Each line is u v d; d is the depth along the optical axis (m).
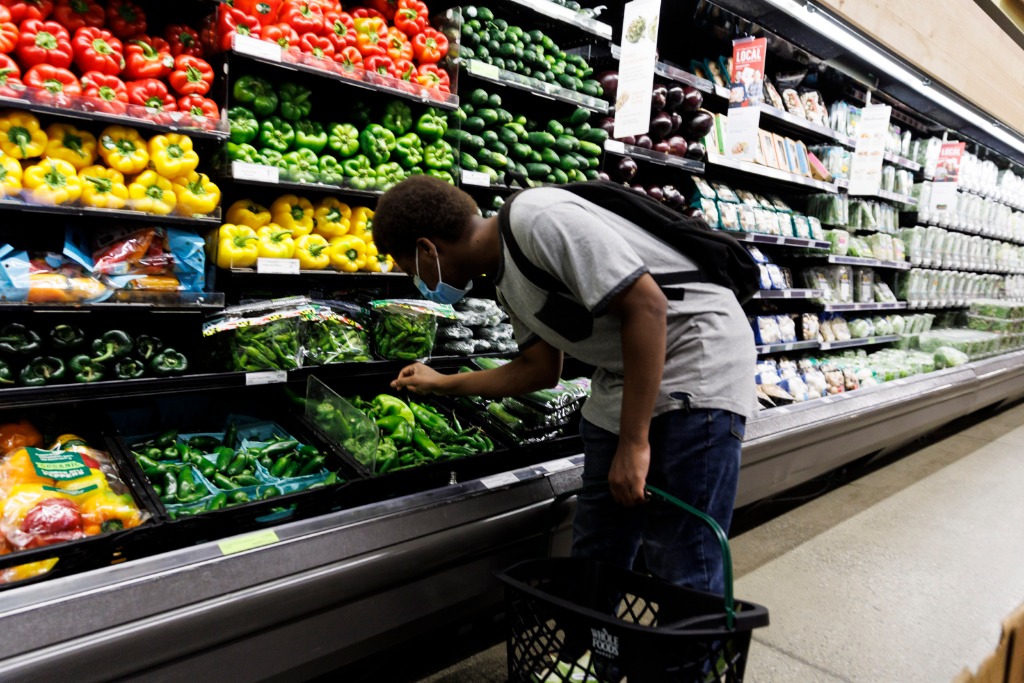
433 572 1.89
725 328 1.61
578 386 2.71
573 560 1.64
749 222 4.07
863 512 3.68
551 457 2.43
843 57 4.09
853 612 2.62
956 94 4.26
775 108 4.03
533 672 1.47
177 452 2.01
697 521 1.60
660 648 1.25
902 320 5.61
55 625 1.32
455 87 2.60
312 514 1.85
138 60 1.87
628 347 1.43
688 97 3.54
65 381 1.82
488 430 2.41
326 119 2.52
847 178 4.86
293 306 2.16
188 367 2.14
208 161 2.13
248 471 1.99
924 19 3.63
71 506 1.55
